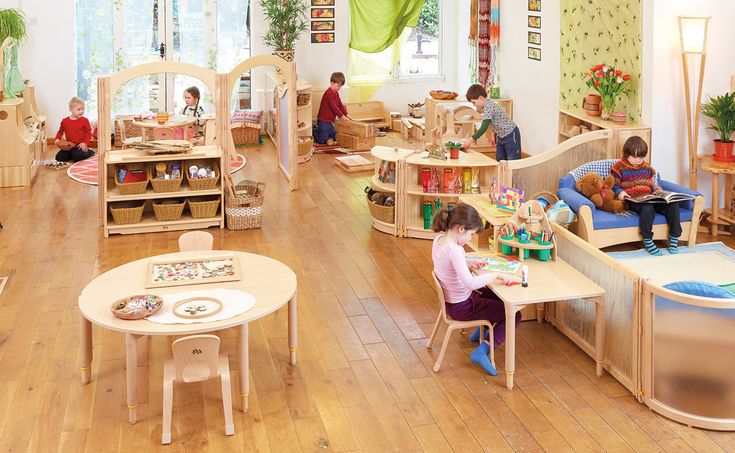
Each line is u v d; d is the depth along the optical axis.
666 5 8.52
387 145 12.59
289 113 10.05
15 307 6.70
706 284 4.97
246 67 9.70
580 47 10.01
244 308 5.15
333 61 13.20
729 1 8.64
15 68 10.62
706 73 8.73
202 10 12.75
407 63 13.78
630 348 5.37
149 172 8.60
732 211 8.47
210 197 8.83
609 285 5.54
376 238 8.47
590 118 9.49
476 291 5.88
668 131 8.80
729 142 8.39
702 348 4.92
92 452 4.80
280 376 5.65
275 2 12.22
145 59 12.71
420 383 5.57
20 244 8.18
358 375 5.68
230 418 4.94
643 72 8.79
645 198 7.55
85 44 12.42
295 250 8.10
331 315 6.62
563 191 7.55
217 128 8.95
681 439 4.90
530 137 11.48
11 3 11.98
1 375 5.62
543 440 4.91
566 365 5.79
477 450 4.82
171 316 5.06
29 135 10.43
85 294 5.37
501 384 5.55
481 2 12.20
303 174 10.98
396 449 4.83
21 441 4.89
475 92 9.20
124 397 5.38
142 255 7.94
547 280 5.70
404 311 6.70
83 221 8.94
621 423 5.07
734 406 4.95
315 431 5.01
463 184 8.27
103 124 8.57
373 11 13.30
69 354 5.93
